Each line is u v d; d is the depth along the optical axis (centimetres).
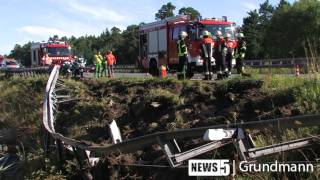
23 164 1441
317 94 945
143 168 988
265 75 1291
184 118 1140
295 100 977
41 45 3716
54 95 1780
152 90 1351
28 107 2098
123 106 1453
